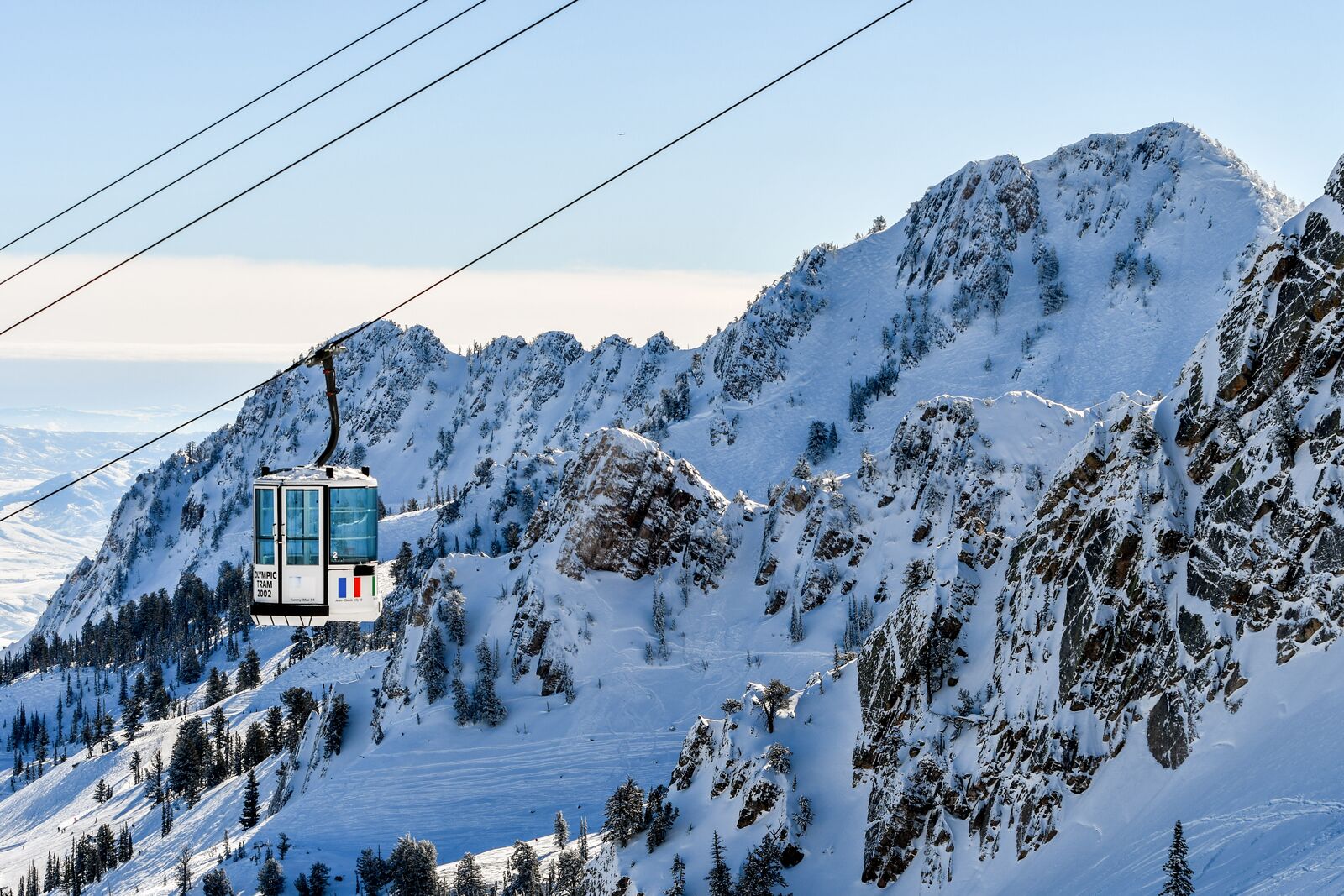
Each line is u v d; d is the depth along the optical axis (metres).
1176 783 84.44
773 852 116.56
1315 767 73.00
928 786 110.69
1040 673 103.50
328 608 45.72
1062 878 86.00
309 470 46.09
